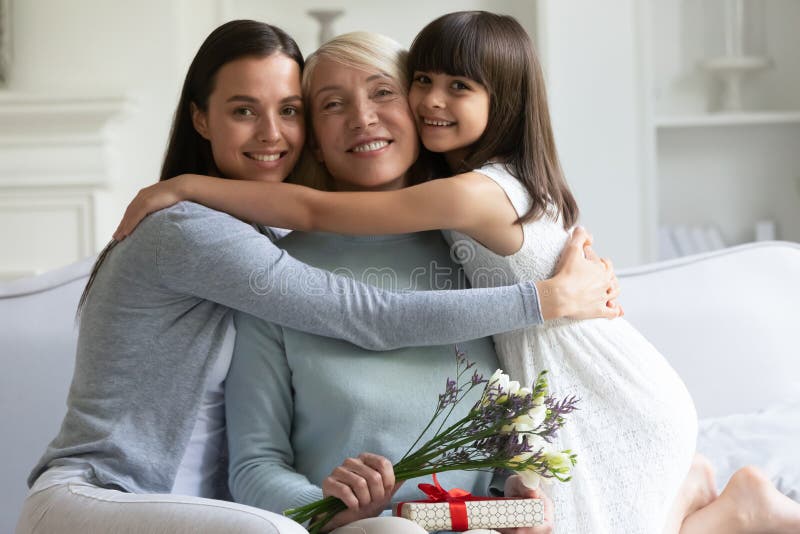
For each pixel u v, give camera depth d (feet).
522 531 5.16
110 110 13.78
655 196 14.47
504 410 5.17
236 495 5.65
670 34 15.55
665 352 8.18
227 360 5.92
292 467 5.79
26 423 7.29
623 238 14.48
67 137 14.02
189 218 5.64
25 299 7.58
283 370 5.85
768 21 15.34
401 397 5.74
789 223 15.34
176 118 6.49
